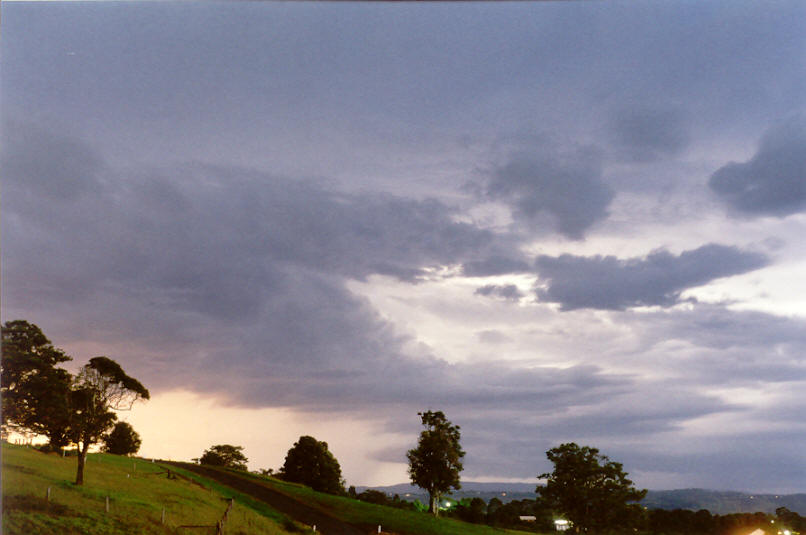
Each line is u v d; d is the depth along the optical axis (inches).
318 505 3612.2
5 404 2421.3
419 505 5265.8
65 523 1744.6
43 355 2578.7
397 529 3221.0
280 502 3489.2
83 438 2448.3
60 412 2384.4
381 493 5580.7
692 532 5280.5
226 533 2175.2
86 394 2449.6
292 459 5270.7
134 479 2979.8
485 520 5231.3
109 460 3887.8
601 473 4222.4
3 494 1852.9
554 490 4239.7
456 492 4940.9
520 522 5354.3
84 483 2445.9
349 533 2942.9
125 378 2511.1
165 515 2186.3
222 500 3019.2
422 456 4534.9
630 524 4165.8
